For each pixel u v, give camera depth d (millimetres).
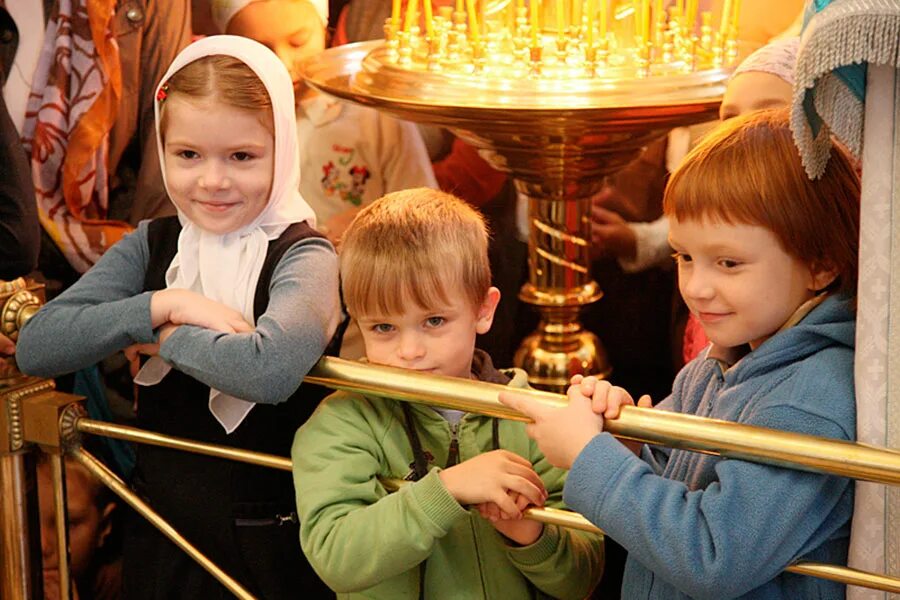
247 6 1853
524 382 1106
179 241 1187
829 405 837
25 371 1149
